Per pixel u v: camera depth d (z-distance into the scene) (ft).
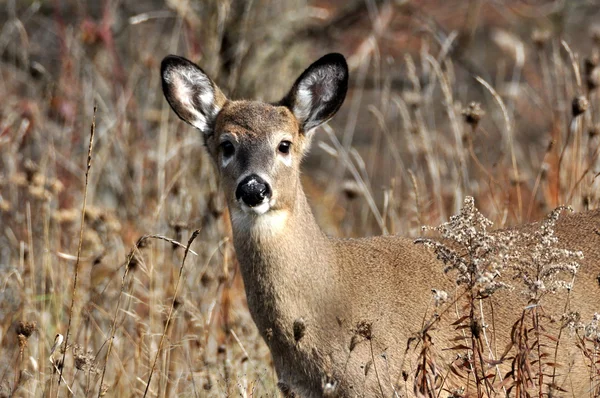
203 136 35.65
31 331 32.68
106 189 52.03
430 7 73.20
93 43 58.18
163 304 38.24
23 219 45.42
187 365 35.96
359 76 65.05
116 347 37.35
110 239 43.93
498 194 45.70
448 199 48.16
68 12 67.10
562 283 28.07
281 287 31.12
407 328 31.32
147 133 54.39
